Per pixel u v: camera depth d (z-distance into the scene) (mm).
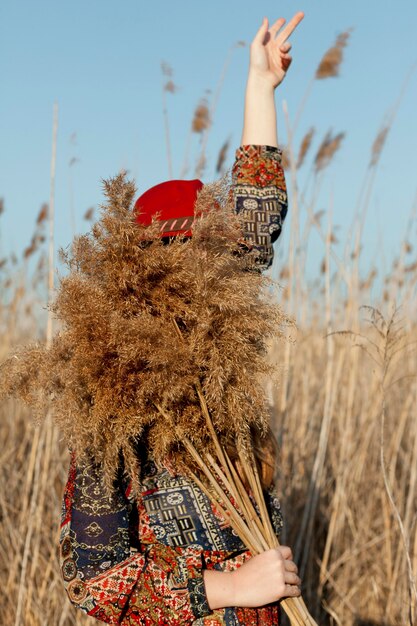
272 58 1752
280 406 3506
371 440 3758
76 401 1266
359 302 3814
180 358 1286
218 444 1360
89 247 1331
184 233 1417
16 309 4684
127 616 1345
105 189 1323
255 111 1722
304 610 1373
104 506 1323
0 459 3621
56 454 3256
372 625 3369
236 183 1669
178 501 1379
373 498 3652
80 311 1266
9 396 1362
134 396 1275
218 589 1330
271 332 1376
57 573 3004
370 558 3520
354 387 3818
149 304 1354
